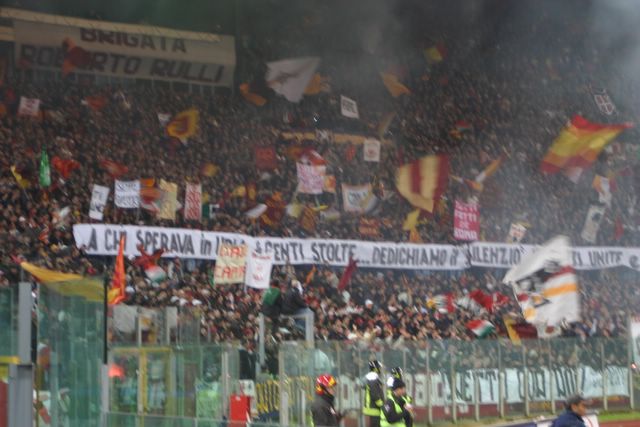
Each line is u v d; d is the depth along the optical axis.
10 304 24.52
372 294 55.03
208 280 50.19
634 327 46.66
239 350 35.81
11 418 23.86
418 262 58.66
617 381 45.81
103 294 25.03
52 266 44.06
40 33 62.81
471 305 54.28
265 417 34.56
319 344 35.84
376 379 32.28
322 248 55.53
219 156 62.50
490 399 41.38
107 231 48.31
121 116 61.53
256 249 53.38
